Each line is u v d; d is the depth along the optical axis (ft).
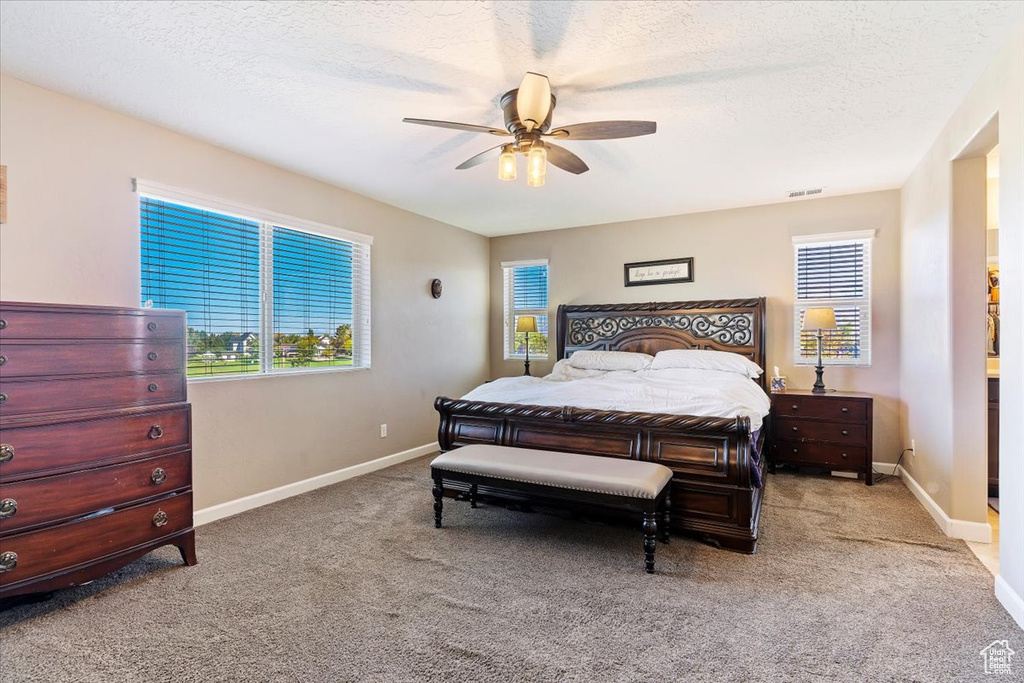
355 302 14.17
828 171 12.23
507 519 10.38
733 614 6.68
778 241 15.21
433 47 6.89
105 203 8.75
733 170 12.15
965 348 9.27
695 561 8.31
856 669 5.54
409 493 12.18
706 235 16.19
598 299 18.01
